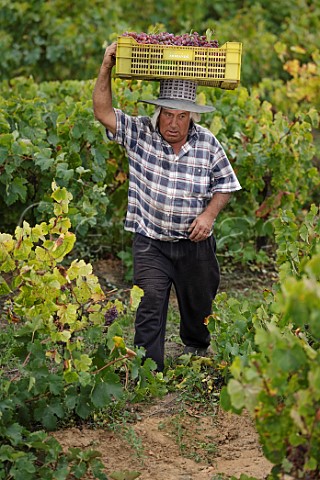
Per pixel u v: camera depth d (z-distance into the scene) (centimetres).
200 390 523
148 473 428
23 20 1220
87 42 1225
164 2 1391
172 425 482
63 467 398
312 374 320
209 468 438
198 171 522
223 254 818
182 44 490
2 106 718
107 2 1271
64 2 1249
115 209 812
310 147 809
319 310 298
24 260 468
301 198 841
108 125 519
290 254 522
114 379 455
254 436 475
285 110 984
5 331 604
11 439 397
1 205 732
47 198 682
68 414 469
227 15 1431
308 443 337
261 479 418
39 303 447
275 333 335
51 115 717
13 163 668
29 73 1256
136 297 459
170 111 504
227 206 830
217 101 794
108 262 812
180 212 522
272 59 1223
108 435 462
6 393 420
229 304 527
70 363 437
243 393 333
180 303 559
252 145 767
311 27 1288
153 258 532
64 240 446
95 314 461
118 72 483
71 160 702
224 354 508
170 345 617
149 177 522
